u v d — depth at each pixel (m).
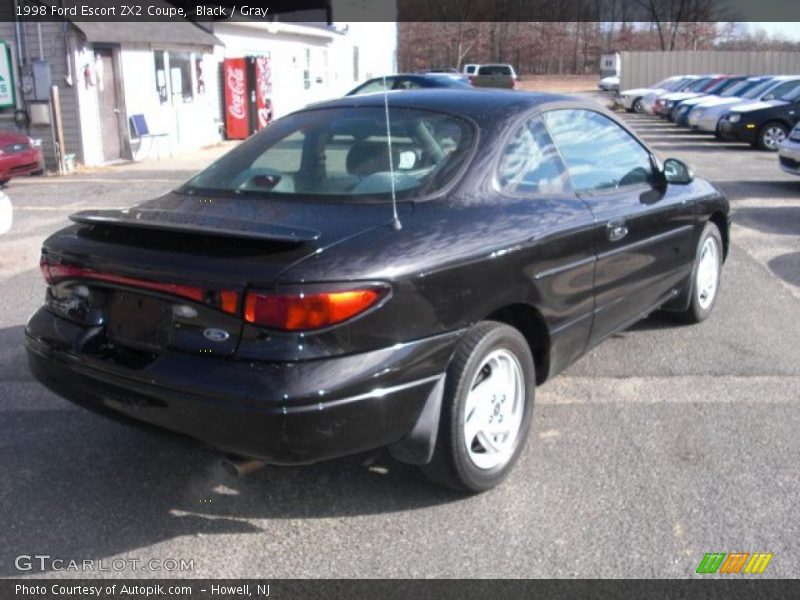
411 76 17.33
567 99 4.56
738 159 16.80
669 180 5.18
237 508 3.60
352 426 3.05
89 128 15.78
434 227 3.42
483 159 3.82
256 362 3.00
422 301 3.22
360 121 4.18
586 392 4.85
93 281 3.41
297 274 2.98
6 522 3.48
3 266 7.97
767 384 4.96
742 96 22.30
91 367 3.34
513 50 60.03
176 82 18.80
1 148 12.72
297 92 26.25
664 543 3.30
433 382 3.30
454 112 4.09
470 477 3.54
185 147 19.41
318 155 4.02
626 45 60.91
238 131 21.72
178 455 4.09
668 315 6.03
